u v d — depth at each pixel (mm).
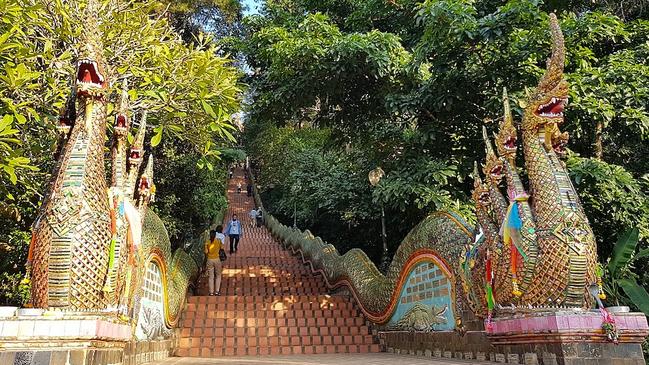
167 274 7879
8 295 7422
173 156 10805
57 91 6156
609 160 10797
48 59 6047
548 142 5625
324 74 10328
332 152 21125
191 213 12133
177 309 8609
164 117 7117
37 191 6660
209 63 7000
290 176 23250
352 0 13242
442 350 7055
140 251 5648
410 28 11844
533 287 5238
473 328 6340
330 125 12578
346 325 9938
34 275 3998
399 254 8836
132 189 5121
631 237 7234
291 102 11141
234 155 14742
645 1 10789
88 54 4367
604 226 9219
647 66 9070
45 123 6195
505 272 5520
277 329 9383
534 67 8805
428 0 8500
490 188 6188
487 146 6391
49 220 4016
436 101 9141
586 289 5047
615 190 8398
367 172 12641
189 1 15250
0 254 7473
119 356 4418
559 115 5531
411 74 9758
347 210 14398
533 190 5539
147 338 6703
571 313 4867
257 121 12461
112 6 7441
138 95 7262
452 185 9914
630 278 7363
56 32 6227
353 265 11398
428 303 7641
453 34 8352
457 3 8180
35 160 7016
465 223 7094
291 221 25938
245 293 12633
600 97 8477
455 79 9117
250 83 12922
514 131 5961
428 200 8977
